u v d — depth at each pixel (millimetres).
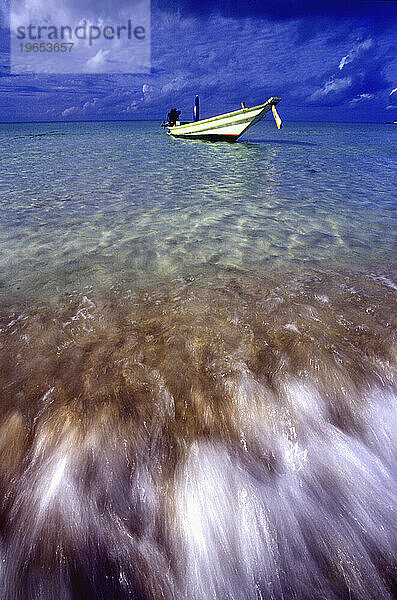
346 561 1862
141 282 4414
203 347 3143
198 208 7969
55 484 2088
